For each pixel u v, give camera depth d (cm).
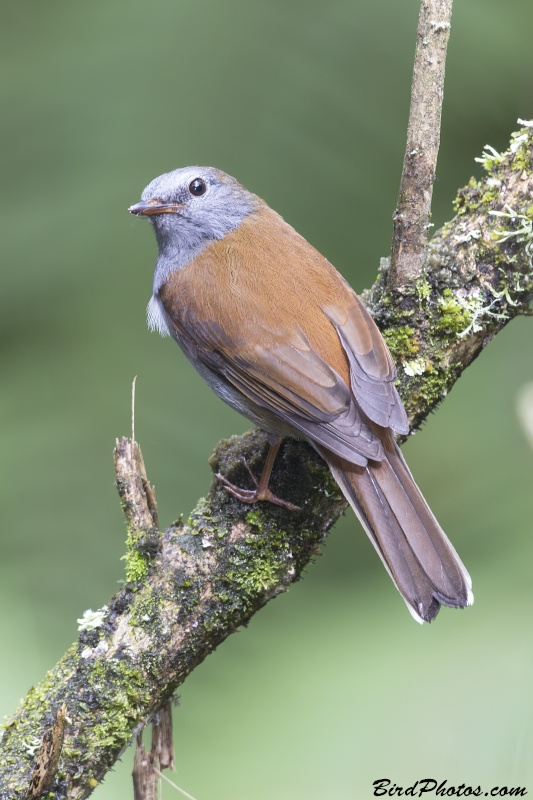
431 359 884
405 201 841
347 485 834
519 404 1079
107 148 1157
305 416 848
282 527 848
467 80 1203
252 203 999
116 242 1155
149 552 832
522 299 886
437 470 1143
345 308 879
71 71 1170
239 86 1162
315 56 1165
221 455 921
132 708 798
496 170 886
